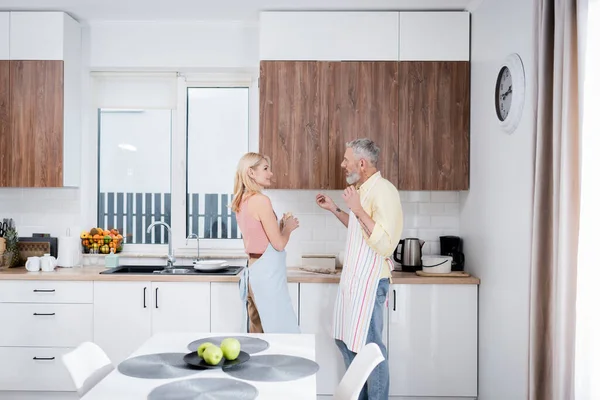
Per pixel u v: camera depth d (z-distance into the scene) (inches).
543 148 99.3
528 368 102.5
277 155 158.1
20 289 151.9
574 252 89.8
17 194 171.8
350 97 158.6
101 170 178.7
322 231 170.1
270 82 158.6
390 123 158.2
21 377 152.0
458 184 158.1
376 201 129.6
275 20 158.7
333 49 158.7
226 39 172.2
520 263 122.0
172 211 177.0
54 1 154.6
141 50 172.1
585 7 86.4
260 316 132.6
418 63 158.6
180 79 176.4
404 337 150.3
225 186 178.2
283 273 135.2
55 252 169.0
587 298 86.7
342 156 158.2
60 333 151.9
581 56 86.8
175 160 177.2
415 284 150.5
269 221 131.3
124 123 178.4
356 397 77.2
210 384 72.9
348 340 131.5
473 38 156.3
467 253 160.9
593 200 86.2
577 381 87.2
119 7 158.9
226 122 178.1
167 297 151.3
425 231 170.4
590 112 86.3
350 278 132.5
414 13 158.4
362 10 159.5
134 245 177.3
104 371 86.4
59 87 159.6
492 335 139.6
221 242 177.3
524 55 120.0
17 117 160.1
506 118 127.1
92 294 151.6
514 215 125.3
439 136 158.2
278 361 84.1
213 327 151.1
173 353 87.7
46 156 159.9
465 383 150.6
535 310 100.3
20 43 160.2
